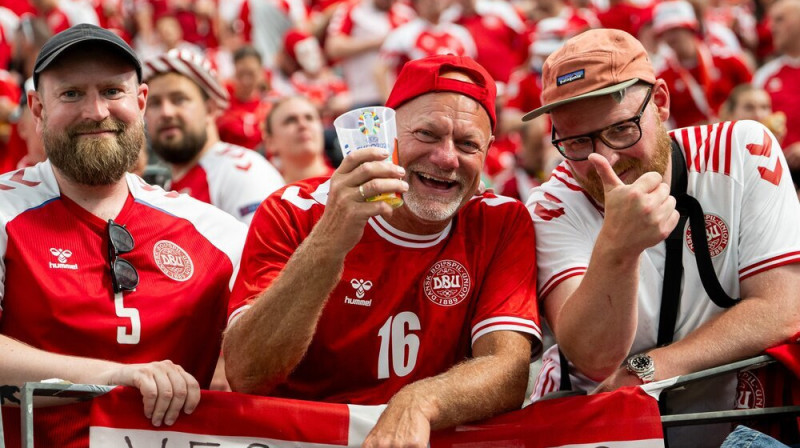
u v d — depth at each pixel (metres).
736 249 3.78
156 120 5.88
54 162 3.69
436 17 9.98
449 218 3.65
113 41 3.69
